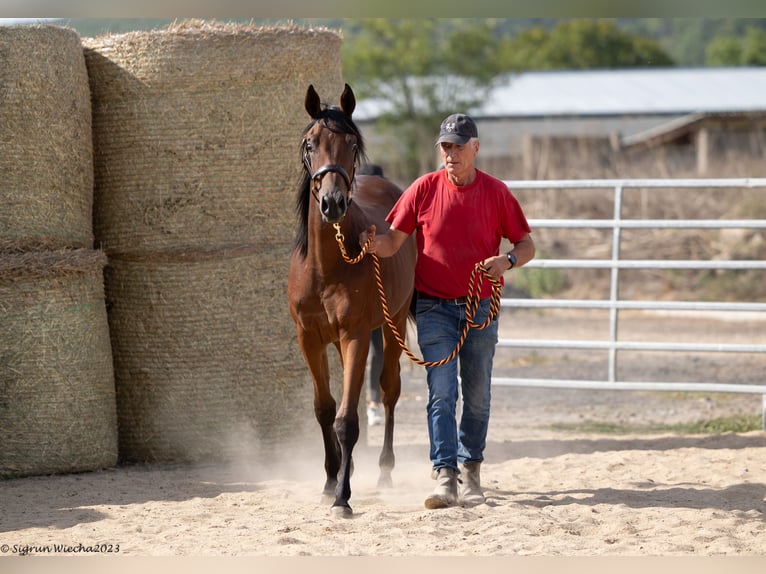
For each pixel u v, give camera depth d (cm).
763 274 2778
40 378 1048
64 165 1068
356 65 5697
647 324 2459
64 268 1045
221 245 1120
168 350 1127
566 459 1129
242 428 1129
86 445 1080
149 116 1111
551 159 3988
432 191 866
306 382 1142
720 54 11369
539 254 2914
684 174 3712
